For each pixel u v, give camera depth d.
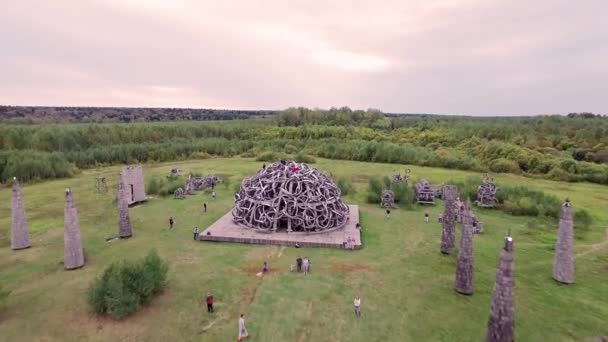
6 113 170.38
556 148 91.19
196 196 52.16
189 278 26.61
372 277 27.28
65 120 160.25
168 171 73.00
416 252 32.34
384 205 47.97
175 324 21.09
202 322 21.34
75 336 19.98
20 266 28.59
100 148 82.06
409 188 51.31
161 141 98.94
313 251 32.00
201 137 110.06
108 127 96.88
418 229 38.84
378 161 87.62
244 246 33.00
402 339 20.16
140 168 48.12
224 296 24.19
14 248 31.72
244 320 21.52
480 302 24.05
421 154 85.56
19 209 31.69
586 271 29.25
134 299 21.75
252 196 38.16
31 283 25.78
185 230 37.34
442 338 20.28
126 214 34.94
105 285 22.05
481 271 28.58
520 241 35.53
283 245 33.22
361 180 66.44
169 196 52.06
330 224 37.19
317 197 36.78
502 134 101.38
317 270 28.23
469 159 79.50
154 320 21.44
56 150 78.19
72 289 24.92
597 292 25.81
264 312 22.42
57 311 22.22
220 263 29.27
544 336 20.80
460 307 23.39
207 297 22.31
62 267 28.42
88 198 50.19
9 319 21.41
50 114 182.75
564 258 26.95
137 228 37.84
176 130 107.81
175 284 25.67
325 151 93.75
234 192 54.62
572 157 81.38
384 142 100.81
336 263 29.59
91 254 31.06
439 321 21.86
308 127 118.12
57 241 33.97
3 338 19.73
